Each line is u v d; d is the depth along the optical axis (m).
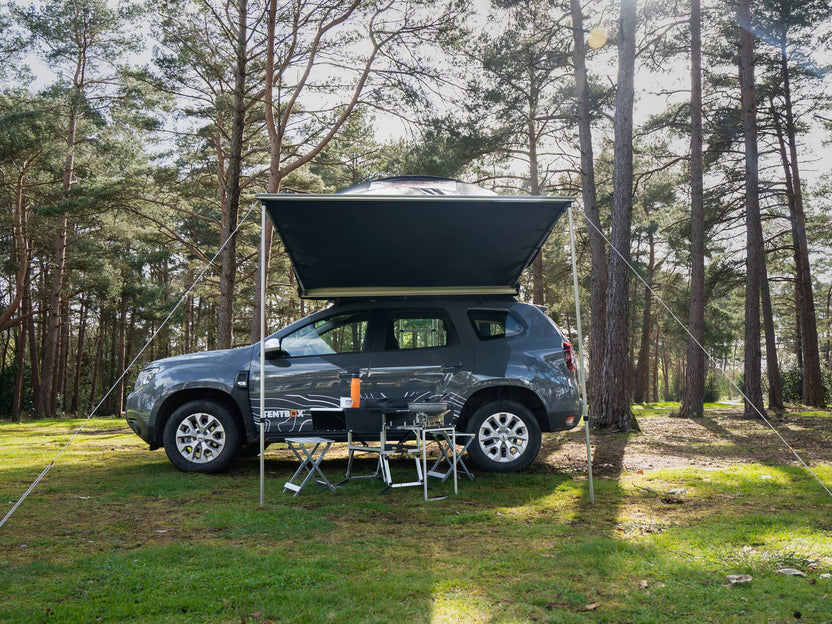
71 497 5.66
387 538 4.27
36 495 5.76
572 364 6.86
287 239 6.59
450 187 6.00
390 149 18.95
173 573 3.49
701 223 17.16
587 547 3.96
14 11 22.78
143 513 5.05
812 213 28.05
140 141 24.95
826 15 17.05
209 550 3.93
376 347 6.89
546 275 29.11
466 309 7.08
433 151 15.91
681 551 3.89
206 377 6.89
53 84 23.89
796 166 22.53
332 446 9.45
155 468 7.30
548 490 5.93
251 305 35.06
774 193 22.00
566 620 2.86
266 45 16.28
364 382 6.71
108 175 24.73
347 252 6.93
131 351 39.56
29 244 30.31
